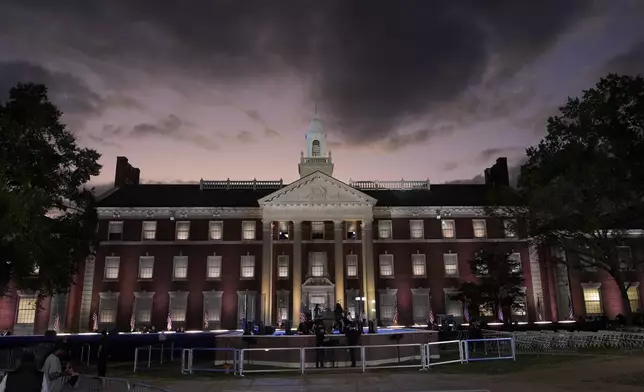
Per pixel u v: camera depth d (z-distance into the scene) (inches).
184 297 2288.4
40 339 1592.0
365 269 2274.9
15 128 1403.8
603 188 1336.1
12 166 1400.1
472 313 2052.2
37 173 1493.6
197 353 1642.5
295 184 2347.4
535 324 1968.5
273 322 2247.8
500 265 2050.9
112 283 2287.2
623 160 1247.5
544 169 1550.2
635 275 2331.4
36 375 430.0
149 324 2247.8
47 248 1390.3
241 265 2338.8
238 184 2608.3
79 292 2281.0
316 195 2343.8
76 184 1673.2
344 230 2407.7
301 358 923.4
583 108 1379.2
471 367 961.5
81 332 2160.4
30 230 1294.3
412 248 2389.3
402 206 2417.6
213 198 2492.6
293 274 2278.5
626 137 1259.2
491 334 1435.8
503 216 1936.5
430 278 2358.5
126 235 2348.7
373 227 2412.6
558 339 1298.0
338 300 2234.3
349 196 2348.7
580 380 758.5
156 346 1562.5
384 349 1169.4
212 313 2283.5
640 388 678.5
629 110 1284.4
